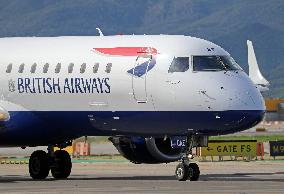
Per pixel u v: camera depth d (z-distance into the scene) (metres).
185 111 97.44
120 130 101.19
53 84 102.31
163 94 98.06
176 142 100.44
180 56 98.38
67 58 102.38
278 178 103.44
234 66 98.81
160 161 103.62
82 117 101.50
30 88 103.31
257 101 97.31
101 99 100.44
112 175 112.75
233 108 96.19
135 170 122.62
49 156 106.62
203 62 98.19
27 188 91.19
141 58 99.31
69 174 107.56
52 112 102.50
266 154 165.25
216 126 97.12
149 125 99.38
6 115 103.06
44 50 103.88
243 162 141.62
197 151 151.25
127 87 99.38
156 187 90.38
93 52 101.50
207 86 96.81
